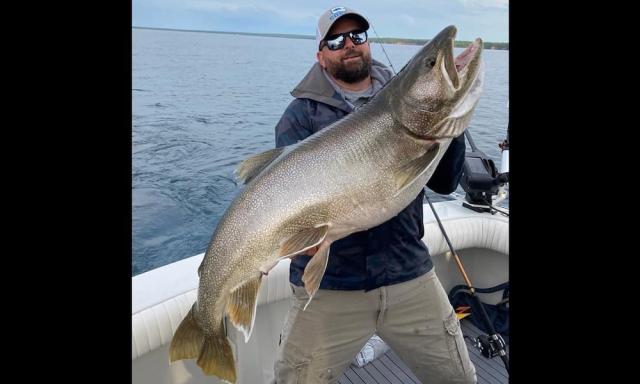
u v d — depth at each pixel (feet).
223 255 5.60
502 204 11.81
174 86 70.90
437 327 6.81
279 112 53.47
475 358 9.86
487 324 9.07
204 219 22.74
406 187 5.42
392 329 6.80
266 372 9.23
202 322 5.94
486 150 25.16
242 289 5.62
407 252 6.61
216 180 28.30
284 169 5.46
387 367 9.62
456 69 5.28
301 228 5.45
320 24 6.79
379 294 6.52
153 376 7.91
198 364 6.03
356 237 6.36
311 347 6.63
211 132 42.22
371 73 7.23
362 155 5.40
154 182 27.40
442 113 5.31
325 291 6.55
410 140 5.43
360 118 5.51
